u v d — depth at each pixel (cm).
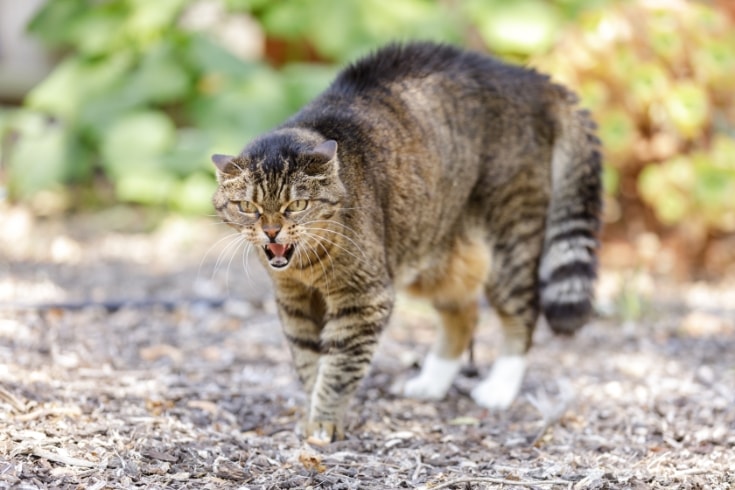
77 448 487
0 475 442
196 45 1155
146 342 745
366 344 570
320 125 573
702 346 796
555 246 675
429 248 631
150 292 914
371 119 589
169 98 1159
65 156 1160
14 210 1193
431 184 609
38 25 1223
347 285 558
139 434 520
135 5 1191
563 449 553
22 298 846
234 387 646
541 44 1126
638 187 1045
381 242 567
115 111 1148
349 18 1139
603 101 998
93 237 1118
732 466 509
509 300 663
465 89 638
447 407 645
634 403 645
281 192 527
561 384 657
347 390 570
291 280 571
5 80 1388
